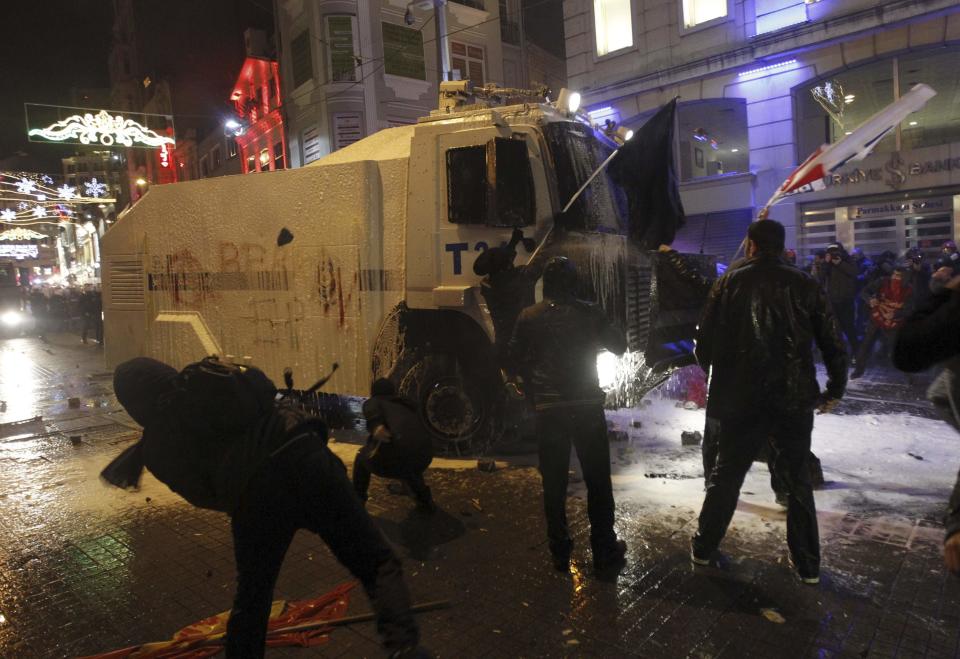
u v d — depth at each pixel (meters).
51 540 4.57
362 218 5.88
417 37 22.77
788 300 3.26
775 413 3.31
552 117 5.66
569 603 3.34
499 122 5.36
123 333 7.93
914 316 1.81
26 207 32.41
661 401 7.79
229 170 31.27
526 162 5.34
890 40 11.91
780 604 3.22
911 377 8.28
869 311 8.48
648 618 3.16
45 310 27.52
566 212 5.41
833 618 3.07
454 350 5.80
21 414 9.16
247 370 2.65
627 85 15.51
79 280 46.31
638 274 5.88
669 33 14.88
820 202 13.04
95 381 12.06
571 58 16.81
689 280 5.14
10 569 4.12
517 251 5.38
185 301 7.25
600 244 5.46
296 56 23.31
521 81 26.36
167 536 4.57
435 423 5.77
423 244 5.66
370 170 5.86
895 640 2.87
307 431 2.65
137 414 2.77
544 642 3.01
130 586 3.82
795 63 13.02
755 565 3.63
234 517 2.57
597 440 3.62
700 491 4.80
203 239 7.04
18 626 3.41
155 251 7.50
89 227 38.91
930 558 3.60
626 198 6.12
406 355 5.89
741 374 3.33
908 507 4.32
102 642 3.23
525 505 4.77
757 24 13.55
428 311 5.91
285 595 3.62
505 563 3.84
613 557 3.68
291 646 3.09
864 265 9.95
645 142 5.74
